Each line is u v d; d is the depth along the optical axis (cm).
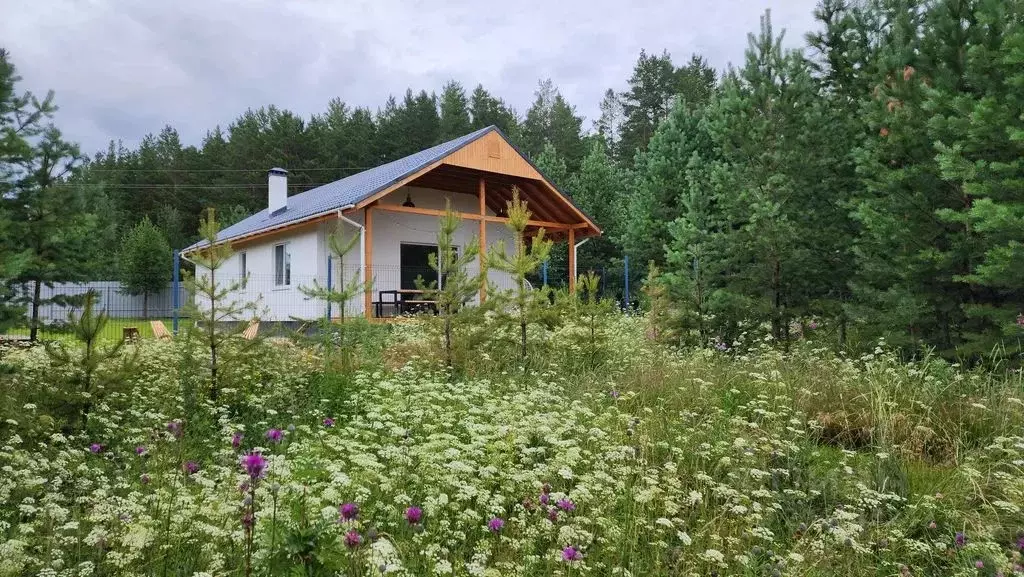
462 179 1938
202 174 5384
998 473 427
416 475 370
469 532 345
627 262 2242
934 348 758
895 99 815
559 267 2677
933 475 470
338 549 250
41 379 544
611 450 433
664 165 2022
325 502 322
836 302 995
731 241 1022
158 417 482
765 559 349
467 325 811
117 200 5106
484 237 1848
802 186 1026
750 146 1070
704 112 2039
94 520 294
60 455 413
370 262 1620
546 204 2092
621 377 730
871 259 859
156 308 2014
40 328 991
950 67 798
